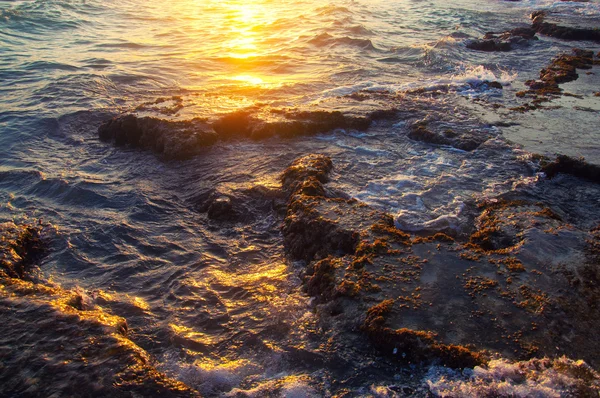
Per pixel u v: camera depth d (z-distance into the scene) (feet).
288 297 15.69
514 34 55.16
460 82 38.75
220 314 15.16
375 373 12.30
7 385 11.66
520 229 17.79
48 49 48.47
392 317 13.48
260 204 21.29
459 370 12.10
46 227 20.29
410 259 15.94
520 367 11.97
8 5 63.82
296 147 26.45
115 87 37.63
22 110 32.58
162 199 22.27
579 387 11.39
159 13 69.31
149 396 11.60
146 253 18.66
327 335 13.57
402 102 32.55
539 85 37.68
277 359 13.11
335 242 17.30
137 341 14.21
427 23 64.08
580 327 13.33
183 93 36.50
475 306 13.98
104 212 21.42
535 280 14.99
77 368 12.17
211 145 26.61
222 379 12.59
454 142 26.68
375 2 80.69
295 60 45.52
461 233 19.11
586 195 22.06
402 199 21.35
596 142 26.94
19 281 15.71
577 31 54.75
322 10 69.82
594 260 15.87
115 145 28.27
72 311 14.14
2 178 24.53
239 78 40.11
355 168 24.16
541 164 24.17
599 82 38.75
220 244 19.10
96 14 65.92
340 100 32.45
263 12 71.92
